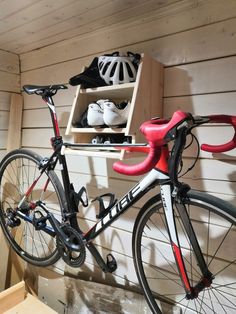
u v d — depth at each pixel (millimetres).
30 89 1327
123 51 1301
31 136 1831
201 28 1060
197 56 1074
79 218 1562
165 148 918
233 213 816
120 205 1069
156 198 1026
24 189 1904
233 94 997
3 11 1213
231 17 987
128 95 1206
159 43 1181
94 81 1125
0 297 1330
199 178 1092
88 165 1500
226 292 1065
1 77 1791
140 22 1237
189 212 1125
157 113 1146
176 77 1138
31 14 1241
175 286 1215
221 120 843
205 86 1061
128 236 1353
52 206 1711
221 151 887
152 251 1274
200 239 1106
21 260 1886
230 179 1022
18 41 1606
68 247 1255
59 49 1605
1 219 1713
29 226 1902
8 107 1849
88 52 1453
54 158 1352
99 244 1479
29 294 1479
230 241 1040
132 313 1294
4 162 1647
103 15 1231
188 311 1178
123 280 1395
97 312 1391
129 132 994
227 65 1005
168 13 1144
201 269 931
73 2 1116
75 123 1195
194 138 1018
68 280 1548
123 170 970
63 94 1592
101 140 1159
